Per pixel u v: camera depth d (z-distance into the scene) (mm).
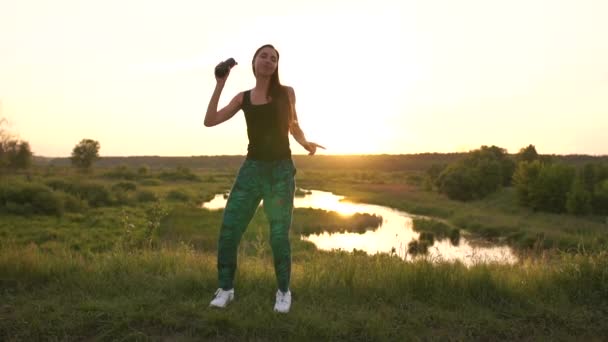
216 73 3359
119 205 38312
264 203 3549
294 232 28578
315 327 3162
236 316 3291
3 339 2990
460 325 3400
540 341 3232
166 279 4176
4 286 3939
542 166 39812
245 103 3428
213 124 3477
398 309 3652
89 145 85562
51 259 4570
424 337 3213
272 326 3178
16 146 61188
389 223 34250
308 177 109125
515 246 23531
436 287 4066
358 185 82875
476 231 30688
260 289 3998
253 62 3430
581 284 4176
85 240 22688
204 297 3760
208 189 62531
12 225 26391
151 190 50750
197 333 3137
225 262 3520
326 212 36062
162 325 3197
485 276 4184
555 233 25375
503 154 54062
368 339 3131
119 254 5023
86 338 3062
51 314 3266
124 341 2996
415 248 21719
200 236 22859
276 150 3453
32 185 32625
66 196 33281
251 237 18469
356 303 3777
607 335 3357
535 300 3898
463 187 49406
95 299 3658
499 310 3725
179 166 95188
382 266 4738
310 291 3947
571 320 3523
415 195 57594
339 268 4543
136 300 3568
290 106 3512
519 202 40875
